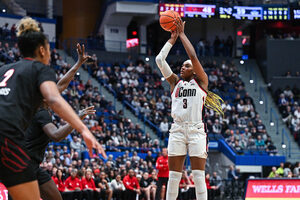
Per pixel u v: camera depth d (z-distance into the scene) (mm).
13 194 3070
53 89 2986
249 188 11742
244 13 28703
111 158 16281
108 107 22359
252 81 28141
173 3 28344
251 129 22938
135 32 32562
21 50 3258
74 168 14109
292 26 32125
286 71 29297
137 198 15273
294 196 11461
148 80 26234
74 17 32656
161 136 21844
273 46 29391
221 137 22281
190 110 5156
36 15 31141
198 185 5121
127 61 28094
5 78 3111
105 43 30297
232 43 31562
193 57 5141
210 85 26344
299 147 24016
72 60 27156
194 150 5105
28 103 3068
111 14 30297
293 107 25828
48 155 14633
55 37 29922
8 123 2971
